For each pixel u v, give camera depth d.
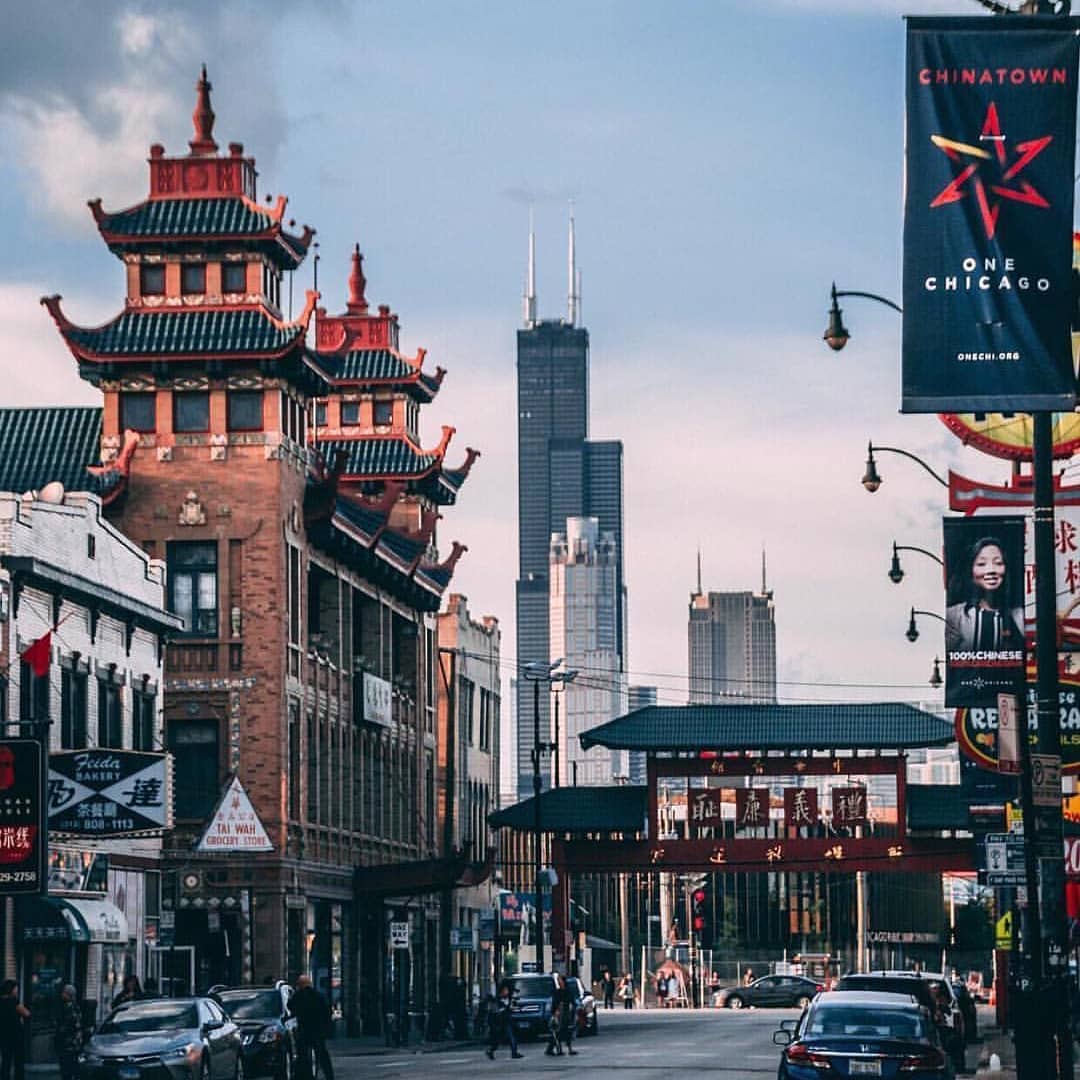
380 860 167.88
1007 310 46.12
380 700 165.00
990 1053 106.62
